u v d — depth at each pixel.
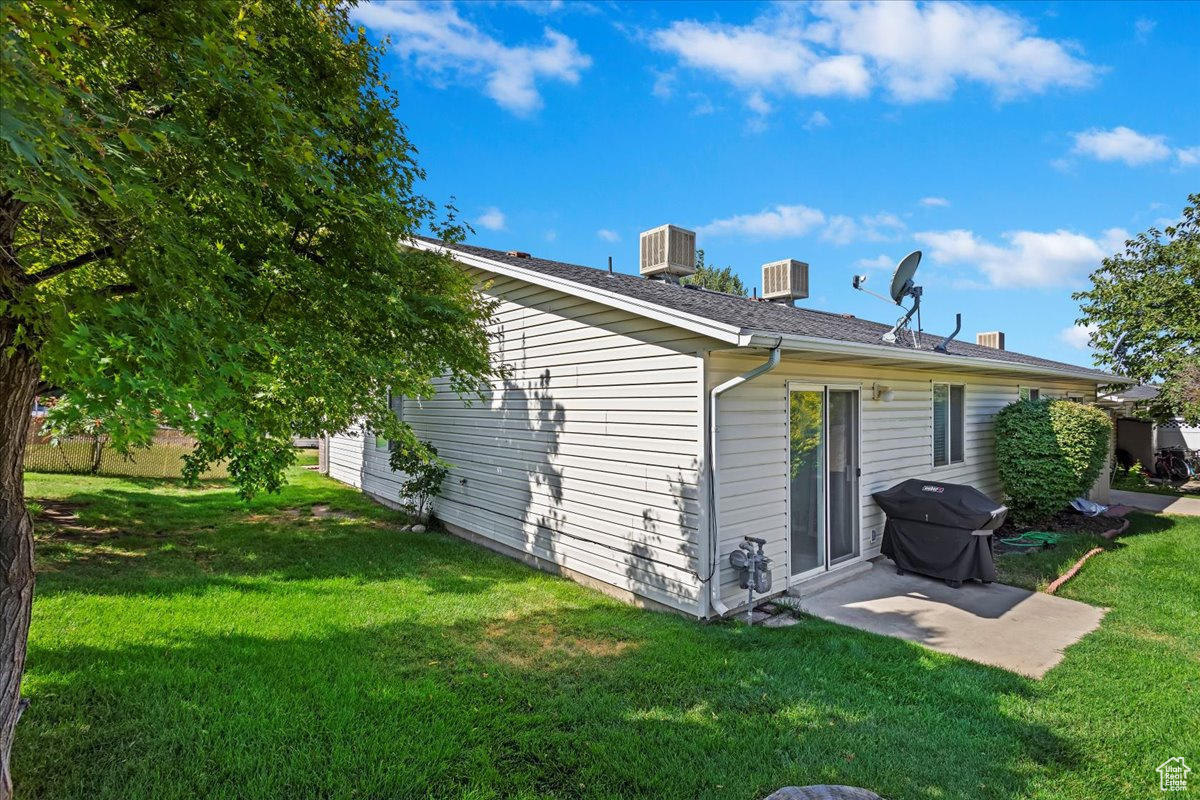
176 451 13.36
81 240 3.06
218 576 6.24
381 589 6.05
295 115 3.23
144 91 2.89
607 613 5.43
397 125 4.84
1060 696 3.83
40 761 2.89
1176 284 13.72
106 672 3.81
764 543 5.20
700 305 6.13
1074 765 3.11
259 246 3.96
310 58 4.20
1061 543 8.03
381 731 3.30
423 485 8.91
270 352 3.43
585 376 6.39
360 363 4.16
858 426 6.91
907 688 3.93
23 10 1.78
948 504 6.32
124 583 5.73
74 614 4.83
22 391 2.57
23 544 2.59
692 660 4.34
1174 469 15.92
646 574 5.66
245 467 6.11
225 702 3.54
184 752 3.04
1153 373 14.37
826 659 4.37
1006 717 3.57
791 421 6.07
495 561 7.32
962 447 9.09
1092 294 15.50
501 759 3.10
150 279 2.54
